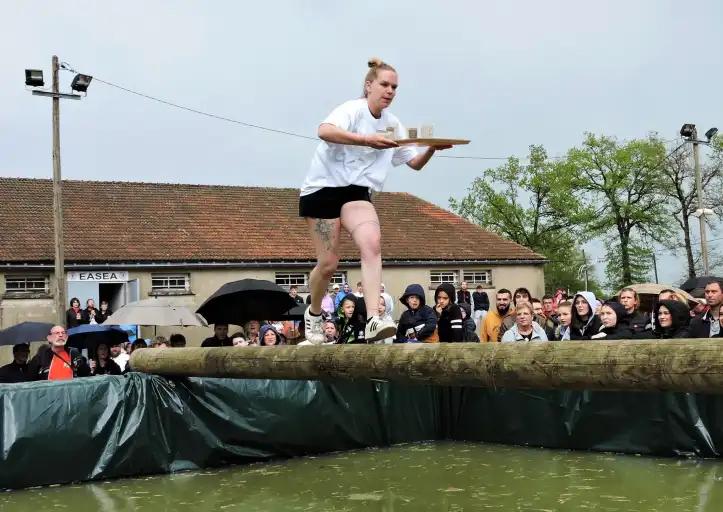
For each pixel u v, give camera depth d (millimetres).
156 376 6891
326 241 4145
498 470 6719
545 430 7824
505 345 3562
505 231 42438
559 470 6637
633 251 41719
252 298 10914
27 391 6340
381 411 8203
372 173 4074
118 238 21922
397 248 25484
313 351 4402
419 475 6566
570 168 41281
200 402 7062
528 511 5203
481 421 8352
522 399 8016
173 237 22656
